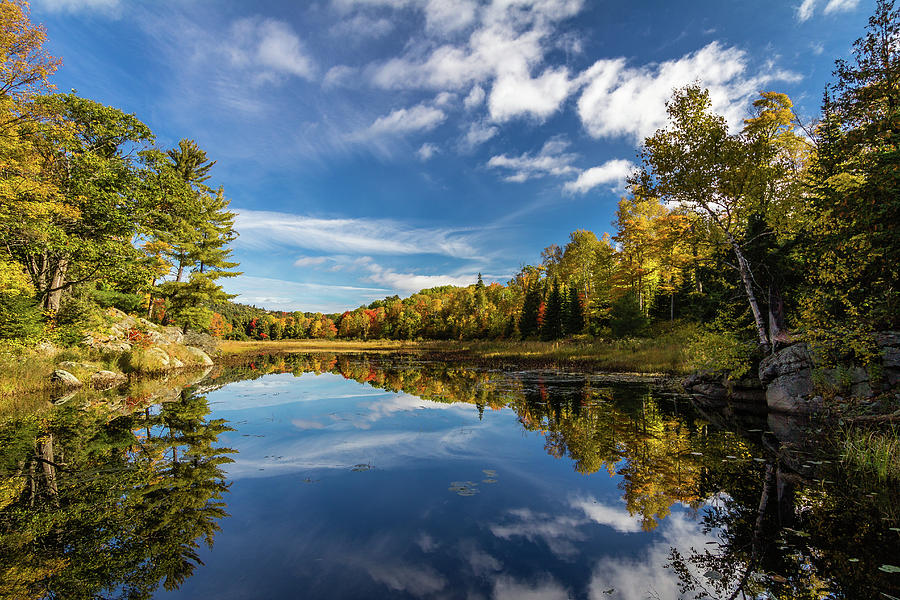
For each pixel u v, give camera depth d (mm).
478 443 6785
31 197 13219
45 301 15883
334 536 3586
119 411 9578
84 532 3668
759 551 3328
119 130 16719
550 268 46688
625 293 26562
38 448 6457
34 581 2875
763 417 8758
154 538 3551
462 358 28156
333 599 2613
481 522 3873
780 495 4551
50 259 16484
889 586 2805
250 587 2775
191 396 11906
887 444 5496
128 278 17688
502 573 2961
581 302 34469
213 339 29406
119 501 4391
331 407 10117
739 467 5523
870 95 8898
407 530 3699
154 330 23344
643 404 10297
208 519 3924
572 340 30109
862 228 8094
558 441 6910
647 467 5555
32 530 3697
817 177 9609
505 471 5398
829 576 2955
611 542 3488
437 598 2621
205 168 27859
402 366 23406
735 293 13180
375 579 2875
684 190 12242
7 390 11008
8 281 12688
